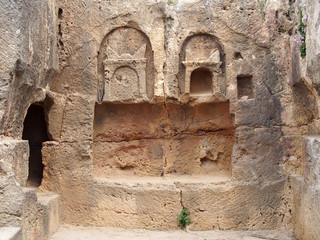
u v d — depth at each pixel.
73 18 4.43
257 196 4.23
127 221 4.20
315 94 3.78
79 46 4.39
